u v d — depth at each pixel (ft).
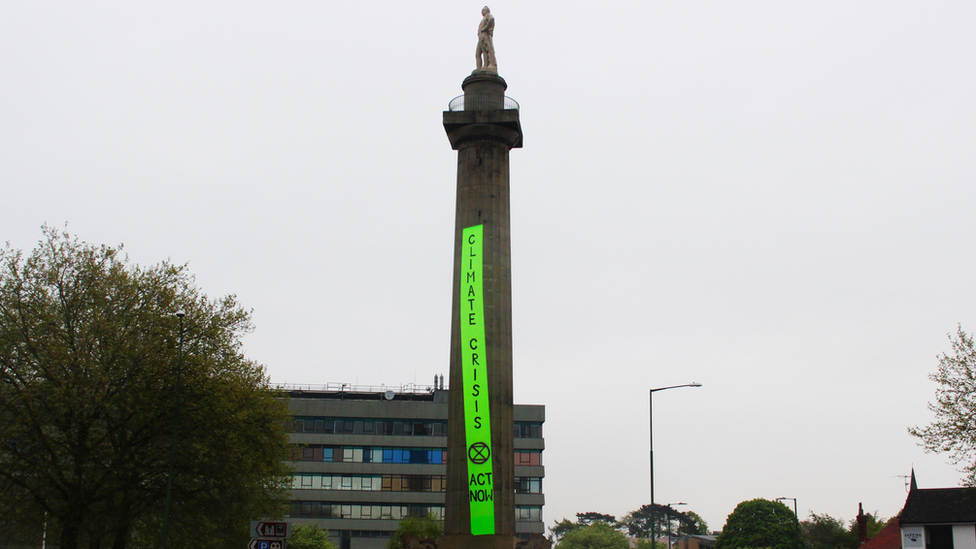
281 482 205.26
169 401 163.32
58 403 151.33
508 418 177.88
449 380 182.70
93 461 157.58
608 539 520.83
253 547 94.73
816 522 485.15
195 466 163.12
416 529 315.37
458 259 184.85
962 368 144.36
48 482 155.33
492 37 201.77
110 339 159.33
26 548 205.36
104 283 165.17
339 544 364.58
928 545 234.58
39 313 157.69
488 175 188.24
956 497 238.89
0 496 148.87
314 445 375.04
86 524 158.71
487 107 192.85
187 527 165.78
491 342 178.70
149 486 167.32
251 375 187.52
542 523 372.58
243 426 169.37
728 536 454.40
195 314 172.14
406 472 374.43
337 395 417.08
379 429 379.35
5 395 151.33
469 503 171.42
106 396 157.58
